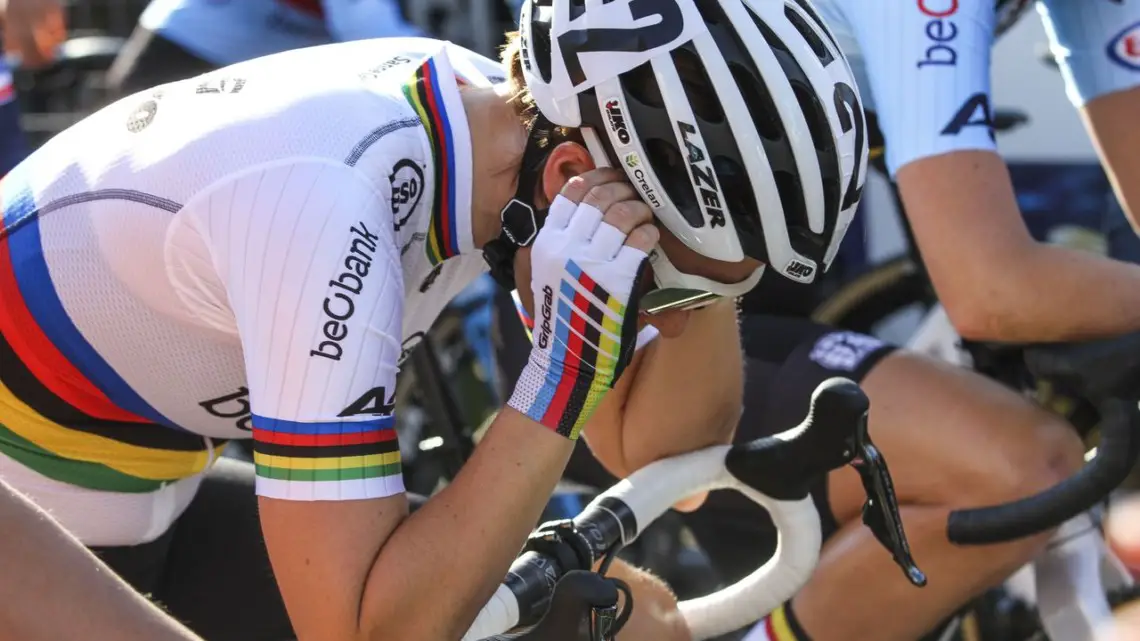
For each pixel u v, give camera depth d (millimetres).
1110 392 5961
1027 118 11195
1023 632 7652
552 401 4723
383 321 4613
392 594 4406
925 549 6633
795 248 4961
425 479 10273
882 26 6633
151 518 6023
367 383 4523
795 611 6945
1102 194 12688
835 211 4945
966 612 7805
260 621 6504
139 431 5664
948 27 6488
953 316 6555
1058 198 12914
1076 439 6668
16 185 5523
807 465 5535
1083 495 5879
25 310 5238
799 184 4824
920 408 6777
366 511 4477
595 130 4957
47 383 5344
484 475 4652
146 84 11453
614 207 4801
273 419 4484
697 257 5082
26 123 14273
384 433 4590
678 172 4859
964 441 6586
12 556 2941
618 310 4707
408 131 5125
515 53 5402
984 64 6586
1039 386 6914
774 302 8602
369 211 4719
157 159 4973
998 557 6504
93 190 5129
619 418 6613
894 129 6598
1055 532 6637
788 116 4734
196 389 5410
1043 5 7367
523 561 5098
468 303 12039
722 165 4781
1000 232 6316
